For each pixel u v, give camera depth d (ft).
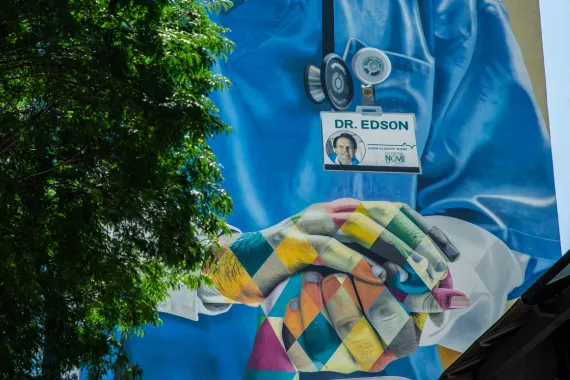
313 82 121.08
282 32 122.01
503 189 121.29
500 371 35.70
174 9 50.85
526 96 124.98
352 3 124.77
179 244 48.14
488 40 126.41
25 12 44.16
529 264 118.83
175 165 50.90
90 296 51.19
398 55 124.16
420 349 112.47
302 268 113.09
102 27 47.01
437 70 124.67
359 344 110.93
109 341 52.21
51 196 50.08
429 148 121.70
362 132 120.57
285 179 116.88
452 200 120.06
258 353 109.40
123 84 44.32
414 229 117.39
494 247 118.83
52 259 46.52
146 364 106.22
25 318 45.88
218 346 108.88
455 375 36.55
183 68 48.98
